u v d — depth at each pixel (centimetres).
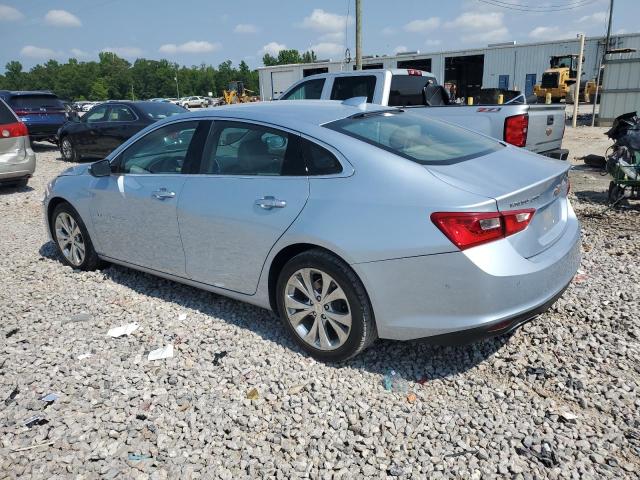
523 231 299
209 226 385
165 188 418
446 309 292
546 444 266
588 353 345
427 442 273
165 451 273
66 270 532
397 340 347
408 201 298
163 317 419
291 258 346
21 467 264
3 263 566
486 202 283
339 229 314
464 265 281
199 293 463
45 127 1672
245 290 381
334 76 850
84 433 287
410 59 3241
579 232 360
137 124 1234
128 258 471
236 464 263
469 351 354
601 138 1616
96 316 426
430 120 422
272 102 439
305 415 296
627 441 269
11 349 377
